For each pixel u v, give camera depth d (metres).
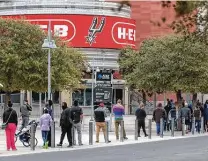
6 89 74.94
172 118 59.94
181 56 67.75
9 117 41.56
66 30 117.25
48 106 46.50
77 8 117.94
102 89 63.06
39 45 75.62
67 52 79.31
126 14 123.06
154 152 40.25
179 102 71.12
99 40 118.94
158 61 69.88
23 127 48.50
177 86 67.69
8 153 39.56
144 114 57.22
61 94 115.19
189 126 66.88
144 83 71.31
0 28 75.75
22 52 74.69
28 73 73.44
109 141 49.81
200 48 67.12
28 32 76.25
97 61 118.81
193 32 16.38
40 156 37.41
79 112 46.44
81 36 117.69
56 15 117.31
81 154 38.78
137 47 125.12
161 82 69.62
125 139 53.88
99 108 49.78
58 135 59.59
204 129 68.69
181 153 39.50
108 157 36.44
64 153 39.66
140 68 72.56
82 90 116.50
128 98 124.44
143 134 62.56
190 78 67.94
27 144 46.12
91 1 119.00
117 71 121.06
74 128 47.88
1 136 56.53
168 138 56.16
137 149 42.97
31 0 118.50
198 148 44.00
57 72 74.81
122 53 116.25
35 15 117.62
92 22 118.38
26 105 58.06
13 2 119.81
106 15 119.50
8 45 74.00
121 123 51.94
